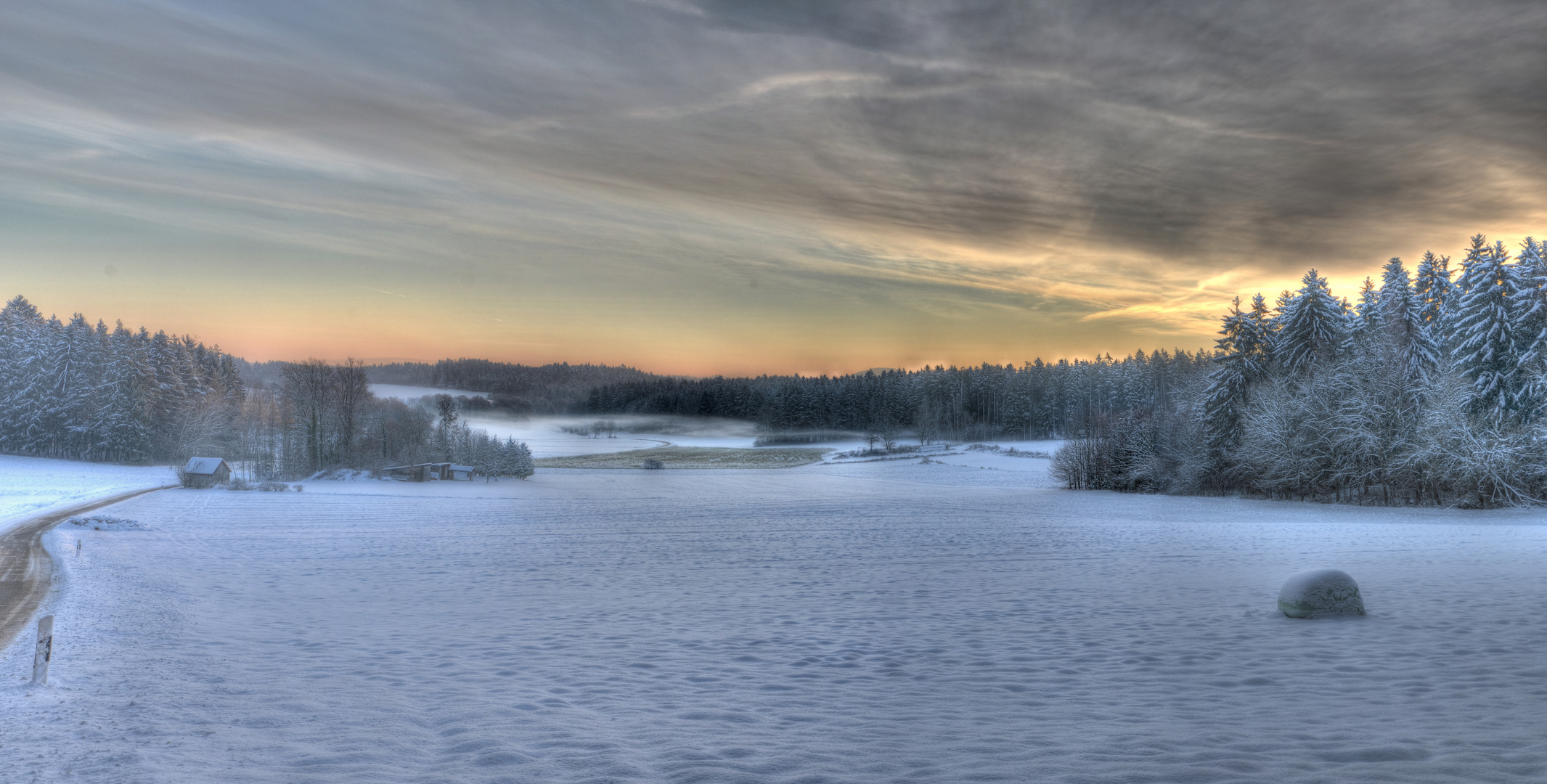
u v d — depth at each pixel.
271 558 25.27
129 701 7.91
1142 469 67.81
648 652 10.94
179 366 123.56
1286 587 12.40
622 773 5.64
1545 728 6.03
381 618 14.26
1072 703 7.61
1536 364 46.00
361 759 6.08
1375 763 5.30
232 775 5.68
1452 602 12.79
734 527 39.25
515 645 11.51
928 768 5.59
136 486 71.06
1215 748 5.83
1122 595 15.50
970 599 15.77
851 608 14.92
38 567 21.06
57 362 102.38
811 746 6.28
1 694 8.17
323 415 98.69
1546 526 32.44
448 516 47.75
